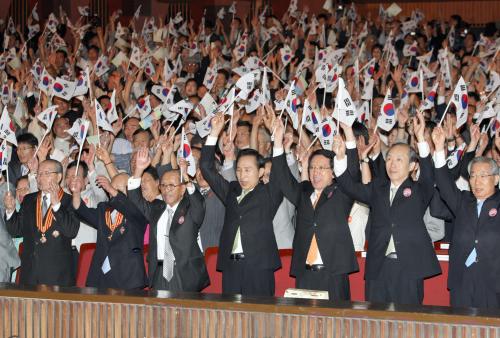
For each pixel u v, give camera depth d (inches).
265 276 268.1
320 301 186.7
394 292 252.5
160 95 442.9
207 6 884.0
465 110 322.7
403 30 713.0
